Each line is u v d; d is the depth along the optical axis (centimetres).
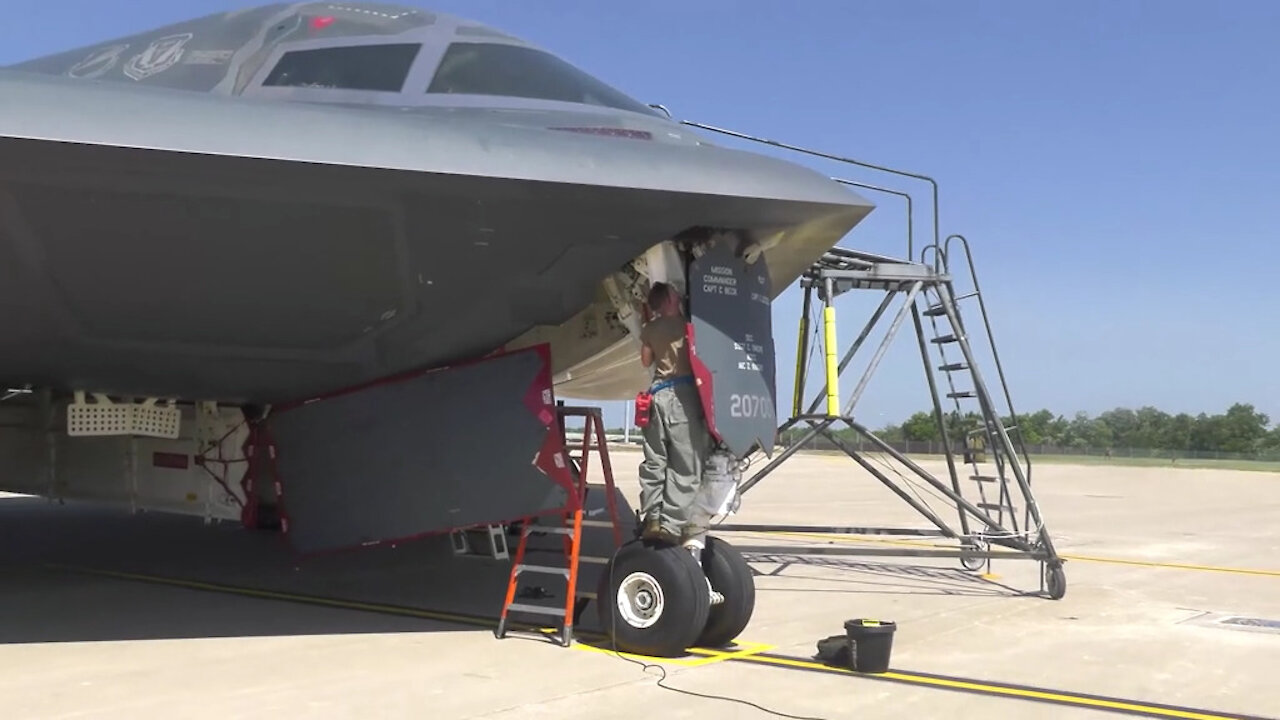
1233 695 607
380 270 669
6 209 588
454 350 757
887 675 637
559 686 591
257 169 572
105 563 1109
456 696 568
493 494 741
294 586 966
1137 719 553
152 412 882
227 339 730
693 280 680
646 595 673
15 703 553
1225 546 1451
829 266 994
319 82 736
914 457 5856
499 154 607
